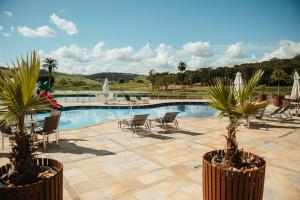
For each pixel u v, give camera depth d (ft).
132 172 18.12
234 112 11.27
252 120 41.52
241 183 9.94
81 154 22.66
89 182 16.37
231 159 11.20
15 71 9.04
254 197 10.24
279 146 25.35
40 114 50.90
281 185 15.72
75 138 29.25
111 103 77.71
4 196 8.50
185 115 64.75
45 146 24.93
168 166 19.38
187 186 15.67
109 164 19.89
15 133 9.54
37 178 9.71
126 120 34.60
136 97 84.79
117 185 15.87
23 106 9.18
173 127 36.22
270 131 32.81
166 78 238.27
